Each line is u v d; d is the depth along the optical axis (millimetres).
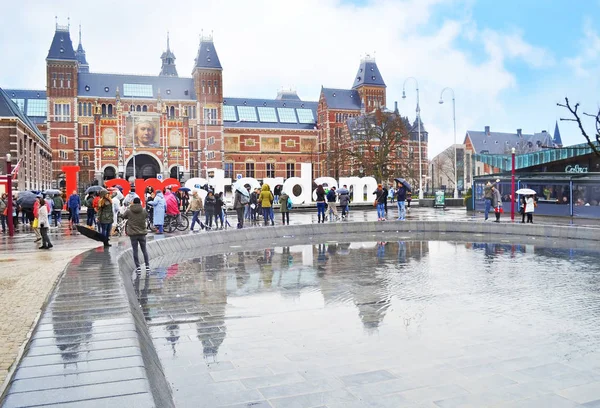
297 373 6965
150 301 11109
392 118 71812
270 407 5945
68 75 88562
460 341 8273
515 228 25031
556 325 9117
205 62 94500
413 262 16406
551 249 19359
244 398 6188
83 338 5793
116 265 11820
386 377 6816
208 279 13633
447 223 26859
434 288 12297
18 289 9898
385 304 10727
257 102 109750
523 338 8406
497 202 27422
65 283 9492
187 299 11281
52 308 7375
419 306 10531
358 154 66375
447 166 112750
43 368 4746
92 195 26062
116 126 85125
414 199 64188
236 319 9648
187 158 88125
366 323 9320
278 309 10383
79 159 90125
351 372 6996
